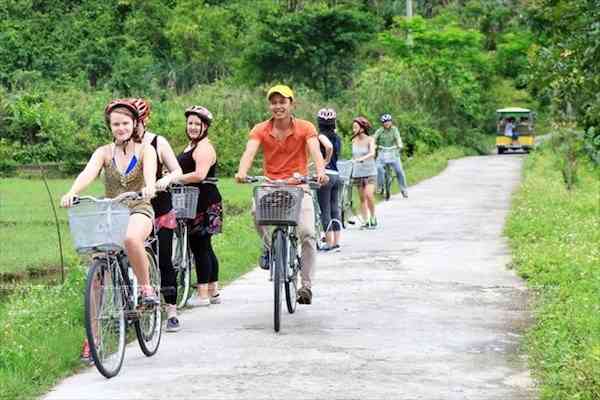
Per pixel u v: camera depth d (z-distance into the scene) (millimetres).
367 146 41281
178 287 24141
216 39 165125
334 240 34000
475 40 137750
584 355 16844
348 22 136875
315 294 25734
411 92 117188
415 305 24109
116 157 18500
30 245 39594
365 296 25375
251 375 17391
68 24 162125
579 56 28281
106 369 17141
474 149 130250
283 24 137500
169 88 151750
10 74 147250
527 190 55000
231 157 81625
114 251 17547
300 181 22031
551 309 22078
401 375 17375
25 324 21266
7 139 86750
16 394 16234
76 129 86812
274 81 139250
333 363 18234
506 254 32938
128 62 152000
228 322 22312
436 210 49219
